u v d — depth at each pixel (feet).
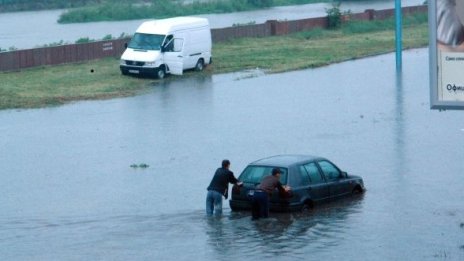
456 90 135.13
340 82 374.43
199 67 409.69
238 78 388.57
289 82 376.89
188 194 192.85
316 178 174.81
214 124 281.33
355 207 173.06
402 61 444.14
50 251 146.10
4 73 389.60
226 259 136.98
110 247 147.43
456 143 242.99
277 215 167.32
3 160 236.22
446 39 135.03
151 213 174.91
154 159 232.53
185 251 142.82
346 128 270.05
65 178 213.87
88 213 177.06
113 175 215.31
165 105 321.52
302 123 280.72
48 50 413.59
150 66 383.65
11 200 192.54
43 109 316.60
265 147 244.22
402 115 291.38
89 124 286.25
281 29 562.66
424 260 134.72
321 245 144.05
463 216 163.73
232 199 173.06
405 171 209.46
